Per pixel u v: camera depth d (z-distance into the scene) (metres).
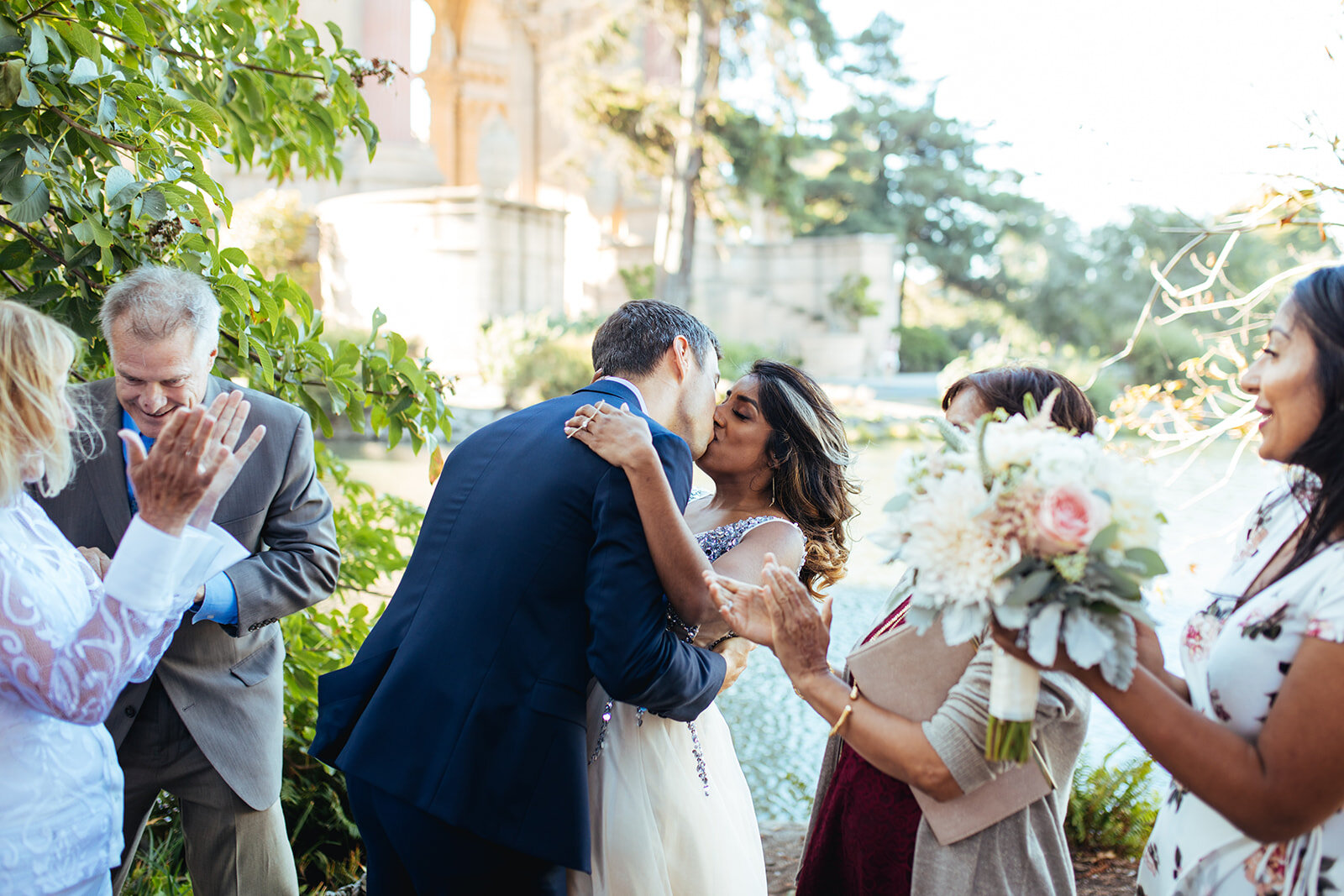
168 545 1.50
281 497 2.19
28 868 1.44
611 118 19.11
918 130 34.47
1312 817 1.18
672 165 20.06
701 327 2.05
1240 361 3.40
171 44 3.03
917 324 38.19
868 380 25.28
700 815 1.97
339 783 3.28
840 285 26.95
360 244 19.38
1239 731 1.30
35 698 1.44
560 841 1.65
